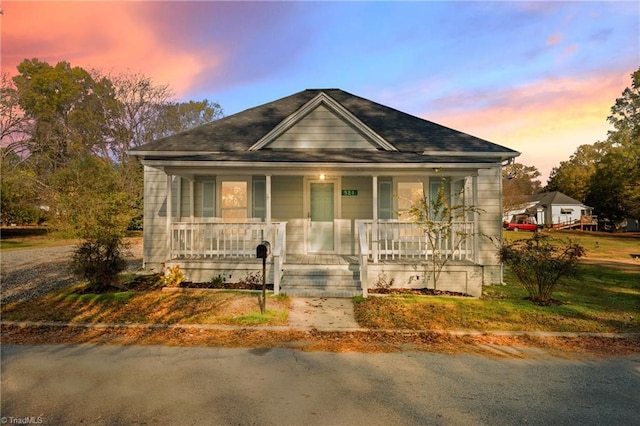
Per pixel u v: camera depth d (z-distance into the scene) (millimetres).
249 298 7582
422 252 9531
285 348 5102
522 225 41969
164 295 7750
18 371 4230
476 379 4117
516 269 8070
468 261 9039
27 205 22891
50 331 5727
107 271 8172
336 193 11094
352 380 4059
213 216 11031
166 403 3479
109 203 8359
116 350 4949
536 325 6125
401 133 11719
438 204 9031
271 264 8945
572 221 46344
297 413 3311
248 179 11062
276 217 11094
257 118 12867
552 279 7848
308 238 11078
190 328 5859
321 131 11148
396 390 3812
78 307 6883
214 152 10555
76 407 3387
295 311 6883
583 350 5117
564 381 4086
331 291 8047
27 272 10992
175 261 9016
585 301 7891
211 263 9000
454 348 5168
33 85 34000
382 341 5434
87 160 23312
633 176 30562
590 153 58375
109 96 33188
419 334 5727
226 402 3514
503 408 3447
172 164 8828
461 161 9156
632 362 4695
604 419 3268
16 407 3379
